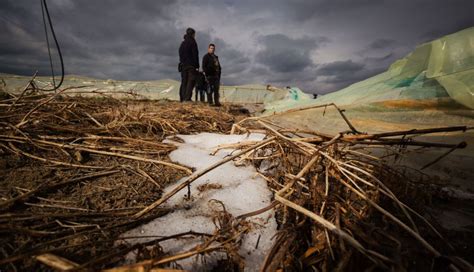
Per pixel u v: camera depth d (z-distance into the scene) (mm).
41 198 1234
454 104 2146
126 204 1277
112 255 786
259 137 2357
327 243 983
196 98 7422
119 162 1759
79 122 2396
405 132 1312
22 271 821
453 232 1165
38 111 2230
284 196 1201
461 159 1931
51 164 1604
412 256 952
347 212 1179
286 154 1776
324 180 1513
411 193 1446
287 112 2080
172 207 1286
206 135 2562
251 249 1064
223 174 1643
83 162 1697
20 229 931
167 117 3039
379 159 1605
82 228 1060
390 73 2996
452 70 2186
